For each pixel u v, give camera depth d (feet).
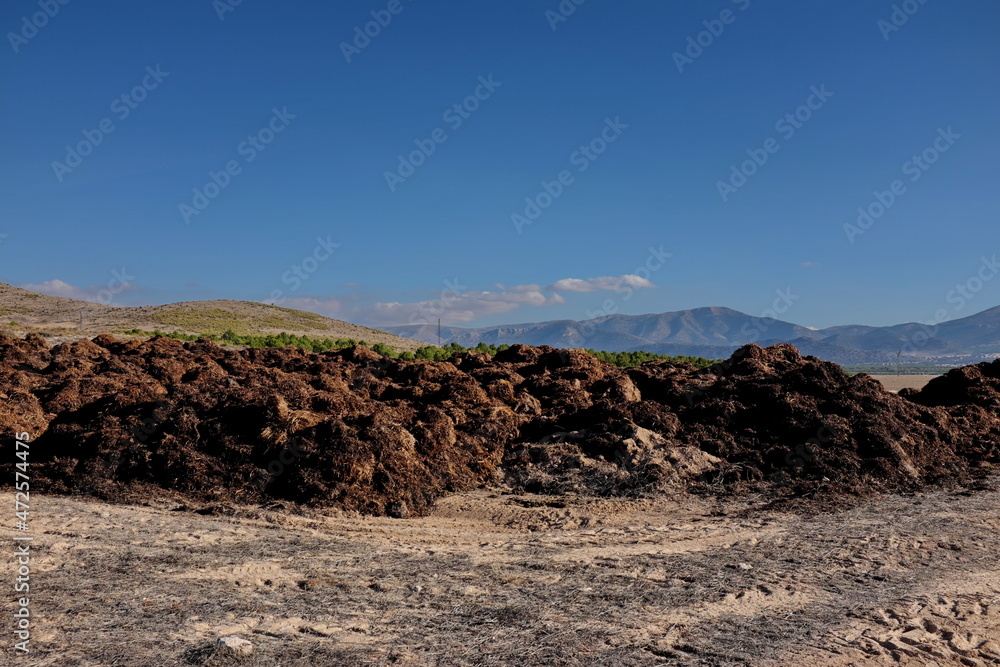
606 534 38.14
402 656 21.77
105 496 42.80
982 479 51.85
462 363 93.40
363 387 73.72
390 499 43.47
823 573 31.04
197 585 27.78
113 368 77.56
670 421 57.00
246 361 92.22
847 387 60.44
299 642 22.62
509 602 26.91
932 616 26.04
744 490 47.57
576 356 85.35
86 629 22.94
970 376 74.84
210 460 46.47
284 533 36.55
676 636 23.88
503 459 54.03
